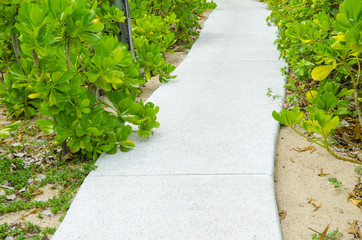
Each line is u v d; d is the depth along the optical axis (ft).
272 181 9.87
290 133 12.91
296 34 10.05
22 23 9.89
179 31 25.98
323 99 9.16
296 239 8.21
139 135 12.14
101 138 11.46
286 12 17.99
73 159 11.53
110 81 11.27
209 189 9.65
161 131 13.05
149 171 10.60
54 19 10.06
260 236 8.00
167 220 8.61
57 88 10.39
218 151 11.48
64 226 8.55
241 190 9.53
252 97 15.55
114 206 9.16
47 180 10.57
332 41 8.29
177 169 10.62
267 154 11.18
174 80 18.35
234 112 14.21
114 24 16.99
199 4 26.37
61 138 10.89
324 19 10.68
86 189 9.89
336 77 13.61
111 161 11.25
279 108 14.39
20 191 10.16
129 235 8.20
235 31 27.81
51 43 10.09
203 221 8.52
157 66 17.47
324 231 8.01
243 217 8.58
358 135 11.91
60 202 9.47
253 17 32.37
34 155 12.03
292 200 9.51
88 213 8.96
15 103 13.96
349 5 6.94
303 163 11.09
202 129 13.01
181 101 15.61
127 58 12.58
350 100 14.55
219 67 19.92
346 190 9.68
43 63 11.85
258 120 13.43
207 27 29.63
